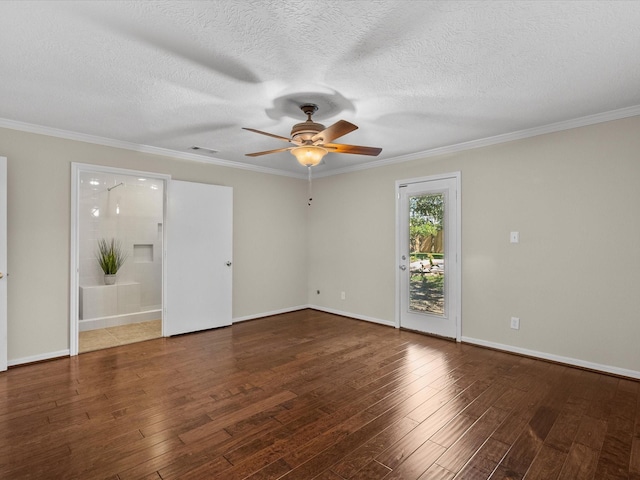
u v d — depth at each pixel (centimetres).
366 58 211
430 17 172
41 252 336
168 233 421
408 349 373
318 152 273
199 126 336
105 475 174
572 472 177
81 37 188
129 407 244
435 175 420
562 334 328
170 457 189
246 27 180
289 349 374
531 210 345
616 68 224
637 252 289
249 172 507
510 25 179
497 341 371
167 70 225
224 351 367
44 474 175
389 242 470
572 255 321
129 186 544
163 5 162
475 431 214
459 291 399
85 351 366
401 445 200
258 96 266
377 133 358
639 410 239
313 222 579
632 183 291
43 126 333
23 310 327
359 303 509
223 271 468
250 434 211
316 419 229
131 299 517
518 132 351
